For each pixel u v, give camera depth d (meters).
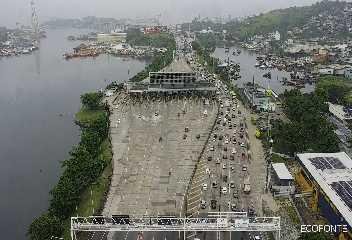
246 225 186.38
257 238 197.62
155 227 188.12
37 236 192.88
